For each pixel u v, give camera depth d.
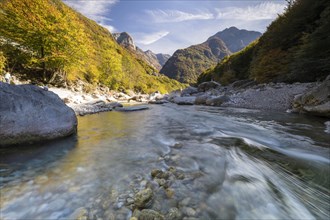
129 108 13.71
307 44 14.27
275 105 10.99
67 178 3.15
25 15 17.55
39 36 17.55
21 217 2.21
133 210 2.29
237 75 37.53
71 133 5.82
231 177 3.11
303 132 5.86
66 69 21.47
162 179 3.00
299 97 8.99
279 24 23.42
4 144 4.43
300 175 3.26
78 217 2.17
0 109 4.38
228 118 9.05
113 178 3.14
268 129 6.46
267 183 2.97
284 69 17.58
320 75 12.78
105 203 2.44
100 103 15.14
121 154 4.34
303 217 2.29
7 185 2.92
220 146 4.75
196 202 2.45
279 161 3.78
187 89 34.53
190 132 6.53
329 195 2.73
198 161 3.78
